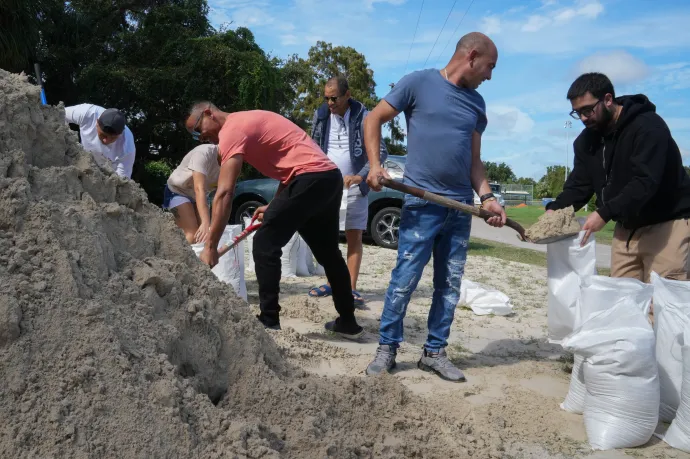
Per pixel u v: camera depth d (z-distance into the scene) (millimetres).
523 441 2969
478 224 19969
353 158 5500
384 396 3059
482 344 4699
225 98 19359
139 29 19141
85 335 2080
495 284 7551
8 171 2357
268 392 2549
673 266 3725
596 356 2939
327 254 4355
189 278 2758
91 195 2662
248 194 12242
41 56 16766
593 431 2951
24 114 2482
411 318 5516
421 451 2662
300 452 2328
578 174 4113
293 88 25062
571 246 3789
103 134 4832
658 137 3494
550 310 3932
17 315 1992
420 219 3693
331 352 4129
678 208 3691
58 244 2230
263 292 4199
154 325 2369
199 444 2033
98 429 1910
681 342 3082
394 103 3664
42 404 1898
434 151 3658
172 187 5281
